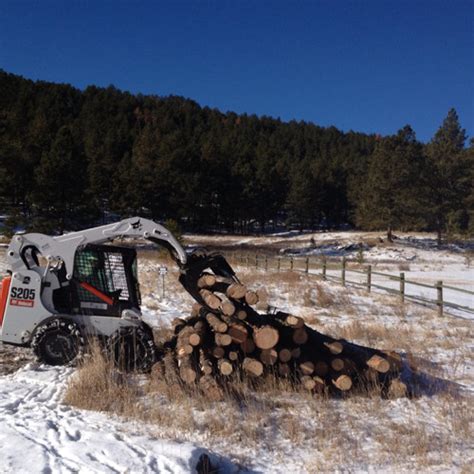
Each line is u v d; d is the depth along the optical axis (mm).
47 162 51125
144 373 8219
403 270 36250
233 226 89562
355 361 7895
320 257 47625
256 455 5703
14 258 8602
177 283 19969
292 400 7395
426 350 10625
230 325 7773
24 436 5520
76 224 54688
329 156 119188
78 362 8203
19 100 108500
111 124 114062
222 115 171375
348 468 5480
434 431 6488
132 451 5266
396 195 61156
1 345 9812
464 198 60781
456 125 81500
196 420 6414
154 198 73812
